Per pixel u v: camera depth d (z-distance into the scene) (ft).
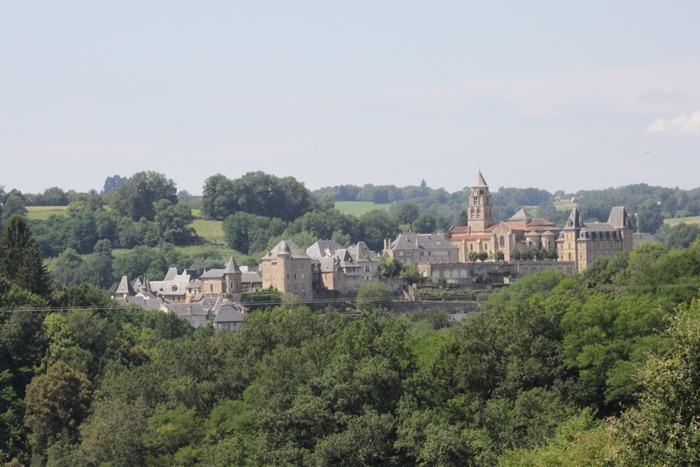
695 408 374.84
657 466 373.40
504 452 584.40
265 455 620.90
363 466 615.98
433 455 592.19
